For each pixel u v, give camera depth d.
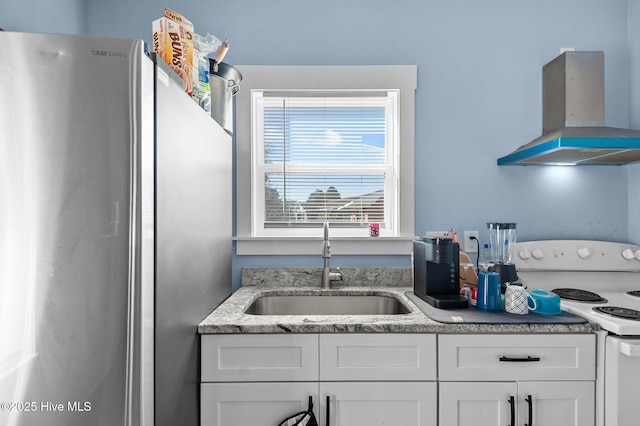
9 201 0.72
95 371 0.74
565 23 1.77
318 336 1.17
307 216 1.87
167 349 0.90
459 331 1.16
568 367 1.16
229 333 1.17
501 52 1.79
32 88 0.72
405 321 1.19
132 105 0.75
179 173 0.97
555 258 1.69
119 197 0.74
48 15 1.49
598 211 1.79
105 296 0.74
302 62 1.79
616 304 1.40
